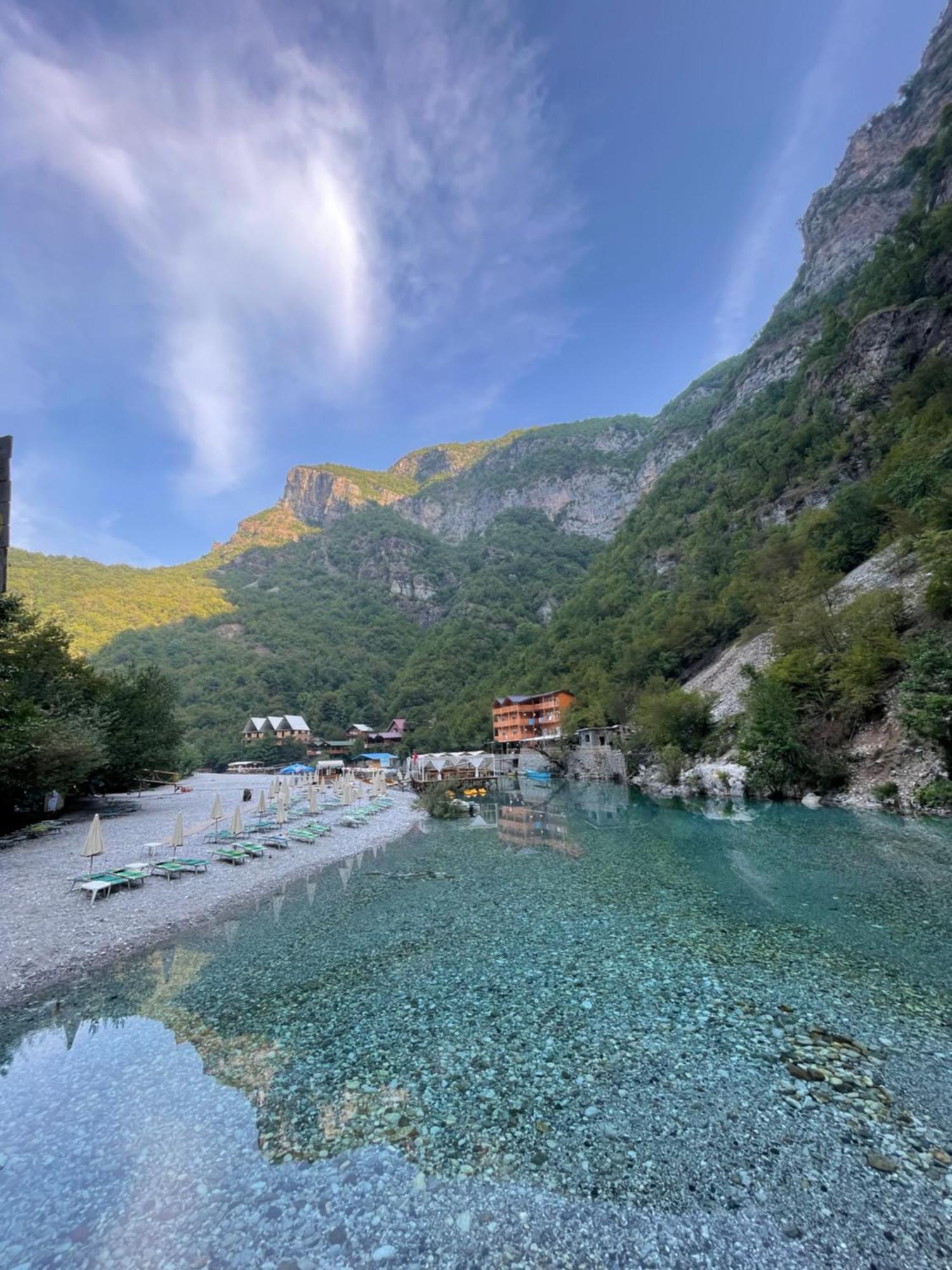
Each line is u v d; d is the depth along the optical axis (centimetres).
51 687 3228
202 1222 503
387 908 1535
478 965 1097
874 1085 673
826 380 7675
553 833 2750
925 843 1853
